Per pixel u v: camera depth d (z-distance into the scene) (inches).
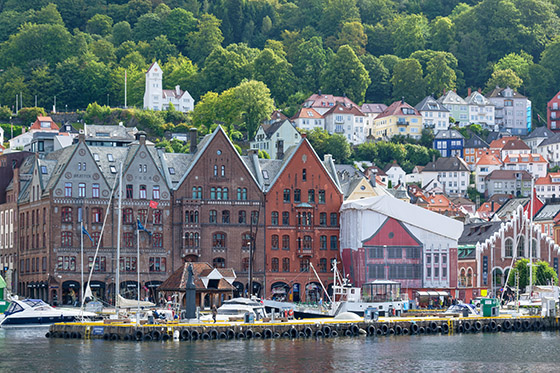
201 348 6250.0
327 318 7504.9
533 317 7549.2
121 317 7135.8
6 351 6131.9
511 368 5762.8
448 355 6181.1
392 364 5821.9
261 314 7347.4
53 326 6835.6
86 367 5585.6
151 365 5654.5
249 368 5595.5
